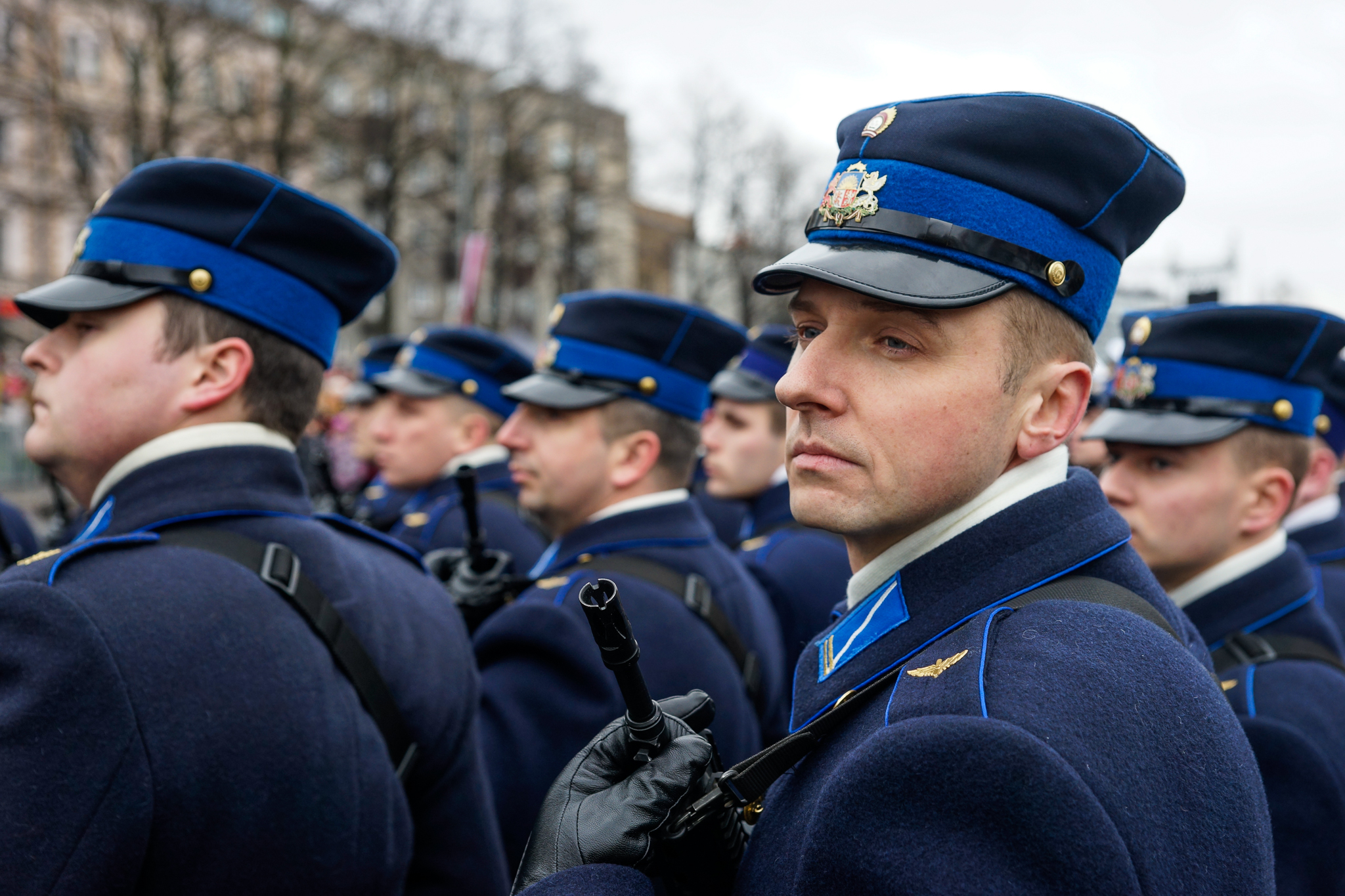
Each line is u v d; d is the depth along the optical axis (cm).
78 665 132
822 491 111
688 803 116
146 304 167
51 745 129
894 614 114
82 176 1939
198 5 1909
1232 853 91
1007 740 85
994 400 108
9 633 134
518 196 3045
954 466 108
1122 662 96
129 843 131
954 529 114
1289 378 207
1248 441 206
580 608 229
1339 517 385
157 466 163
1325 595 341
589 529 267
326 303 185
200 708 139
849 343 111
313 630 160
